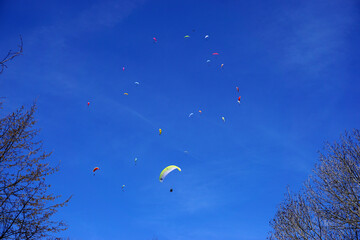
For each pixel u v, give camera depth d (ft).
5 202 30.50
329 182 40.96
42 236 31.58
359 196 37.14
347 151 41.22
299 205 44.21
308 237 40.06
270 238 46.24
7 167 32.40
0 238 28.63
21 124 33.91
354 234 36.91
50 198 34.09
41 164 34.73
